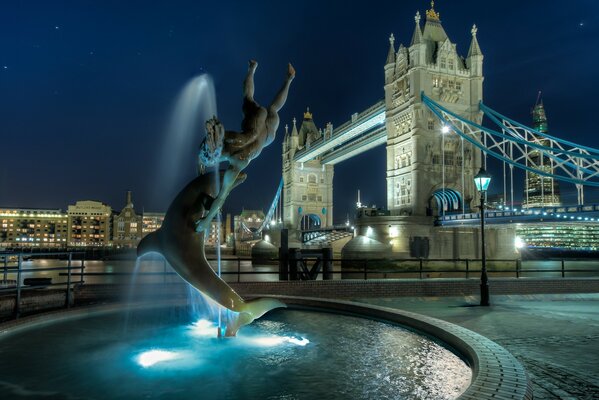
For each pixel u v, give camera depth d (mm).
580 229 160250
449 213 76062
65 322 10086
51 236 193375
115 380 6301
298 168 132125
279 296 12211
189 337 8820
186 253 8820
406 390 5855
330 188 134000
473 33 80438
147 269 63938
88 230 193875
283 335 9016
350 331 9359
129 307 11383
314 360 7262
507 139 69188
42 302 11852
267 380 6293
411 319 9430
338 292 17266
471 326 11766
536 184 186750
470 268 62531
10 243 188875
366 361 7207
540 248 110938
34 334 8984
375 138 92875
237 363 7105
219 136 8445
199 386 6047
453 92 76125
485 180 16531
